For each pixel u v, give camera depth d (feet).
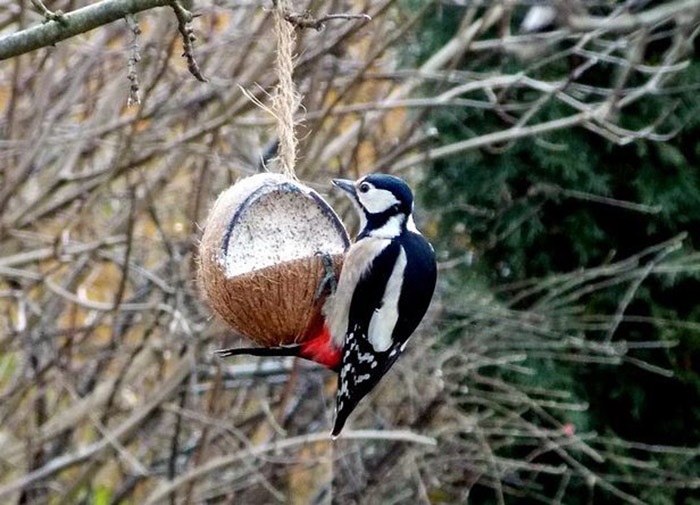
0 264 38.65
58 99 44.01
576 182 43.06
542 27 42.14
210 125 39.37
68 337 41.29
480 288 42.50
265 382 43.86
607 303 43.60
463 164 43.60
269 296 22.79
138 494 46.42
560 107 43.06
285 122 24.34
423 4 43.09
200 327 40.65
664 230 43.57
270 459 37.88
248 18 41.73
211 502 43.21
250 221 23.43
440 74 40.34
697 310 43.93
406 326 25.31
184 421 41.52
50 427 41.60
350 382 24.39
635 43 40.19
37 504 41.16
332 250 23.97
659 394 44.09
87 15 21.72
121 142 40.09
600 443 43.65
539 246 43.93
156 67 38.65
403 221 26.32
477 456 40.01
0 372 44.09
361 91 48.60
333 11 38.01
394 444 40.52
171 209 44.62
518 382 42.01
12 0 41.24
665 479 43.78
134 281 46.42
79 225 41.29
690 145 43.57
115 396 41.86
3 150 42.14
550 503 43.78
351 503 41.22
